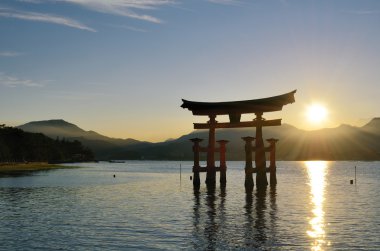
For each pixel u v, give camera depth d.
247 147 58.88
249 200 44.41
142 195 50.62
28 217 32.16
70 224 28.88
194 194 51.69
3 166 147.50
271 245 22.75
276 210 36.38
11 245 22.59
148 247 22.27
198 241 23.66
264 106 57.53
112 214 33.78
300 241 23.69
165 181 84.06
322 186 69.81
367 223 29.47
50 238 24.31
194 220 30.72
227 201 43.44
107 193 53.62
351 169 188.88
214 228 27.47
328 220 30.78
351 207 38.62
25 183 73.88
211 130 62.75
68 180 85.06
